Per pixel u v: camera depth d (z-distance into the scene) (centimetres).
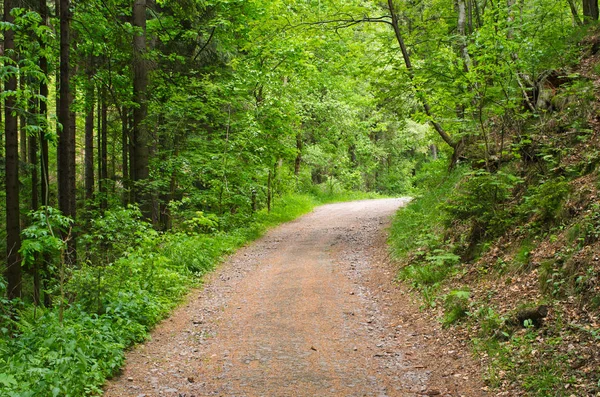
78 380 597
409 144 4094
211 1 1822
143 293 950
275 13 1884
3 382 514
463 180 1295
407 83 1495
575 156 920
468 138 1499
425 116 1203
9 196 1052
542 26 1248
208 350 767
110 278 931
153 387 634
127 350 765
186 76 1870
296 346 762
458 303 803
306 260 1395
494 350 625
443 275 964
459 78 1055
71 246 1095
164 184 1639
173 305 995
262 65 1984
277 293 1069
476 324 721
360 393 591
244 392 609
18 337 741
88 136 1955
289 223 2297
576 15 1477
